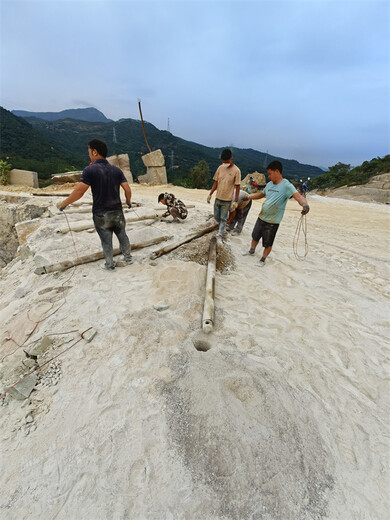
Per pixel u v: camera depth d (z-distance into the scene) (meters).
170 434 1.92
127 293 3.58
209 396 2.06
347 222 9.80
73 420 2.01
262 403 2.07
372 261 5.37
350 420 2.19
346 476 1.80
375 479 1.81
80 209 7.32
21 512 1.54
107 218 3.71
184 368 2.40
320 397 2.36
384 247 6.41
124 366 2.44
